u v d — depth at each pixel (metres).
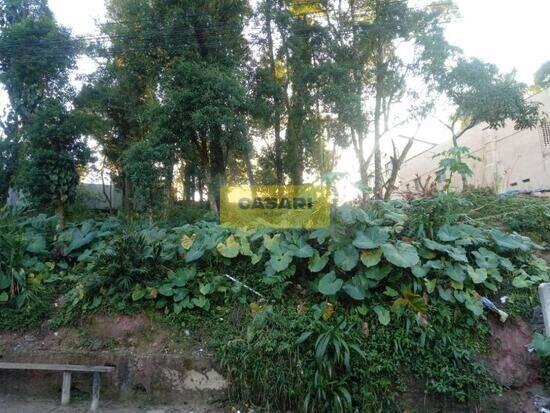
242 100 10.76
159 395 4.18
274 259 4.70
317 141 12.42
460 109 12.20
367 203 5.47
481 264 4.61
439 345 4.05
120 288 4.84
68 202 9.44
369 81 13.81
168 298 4.78
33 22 11.39
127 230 5.35
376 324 4.26
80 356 4.36
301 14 13.54
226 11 12.24
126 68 12.96
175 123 10.64
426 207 5.15
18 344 4.54
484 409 3.80
